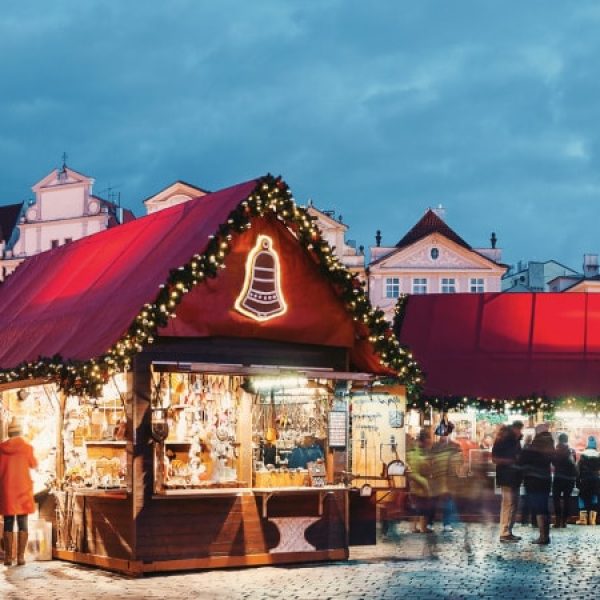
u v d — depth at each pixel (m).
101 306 16.94
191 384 16.80
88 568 16.70
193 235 16.62
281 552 16.92
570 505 26.73
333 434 17.73
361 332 18.14
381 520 23.05
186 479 16.48
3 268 62.38
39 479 18.86
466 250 62.94
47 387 18.80
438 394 26.70
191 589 14.50
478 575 15.90
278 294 17.19
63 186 61.53
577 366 26.91
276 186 16.69
